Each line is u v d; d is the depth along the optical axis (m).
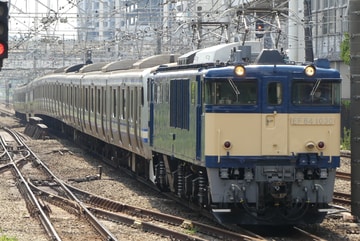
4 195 27.16
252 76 18.83
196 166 20.86
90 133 41.50
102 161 39.81
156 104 24.92
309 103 19.05
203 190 20.11
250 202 18.86
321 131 19.06
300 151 18.94
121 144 32.69
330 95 19.16
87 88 41.44
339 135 19.17
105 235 18.56
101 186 29.53
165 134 23.58
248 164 18.80
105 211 22.20
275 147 18.86
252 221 19.06
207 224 20.64
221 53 21.84
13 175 33.91
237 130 18.80
